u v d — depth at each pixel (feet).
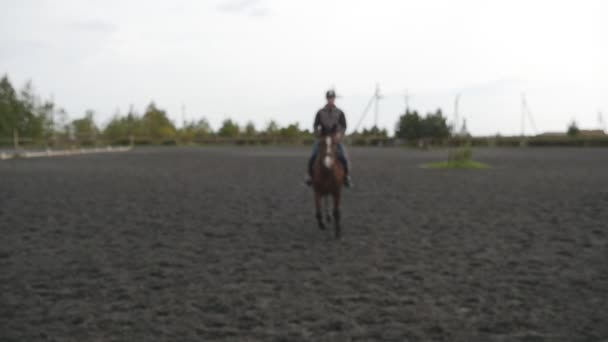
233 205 41.45
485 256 24.04
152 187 54.65
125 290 18.88
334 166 28.48
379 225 32.45
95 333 14.75
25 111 192.44
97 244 26.78
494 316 16.10
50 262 23.00
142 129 316.19
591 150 188.96
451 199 44.75
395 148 219.41
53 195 46.73
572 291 18.71
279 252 25.14
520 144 240.32
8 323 15.57
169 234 29.53
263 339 14.23
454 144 201.87
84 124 274.98
